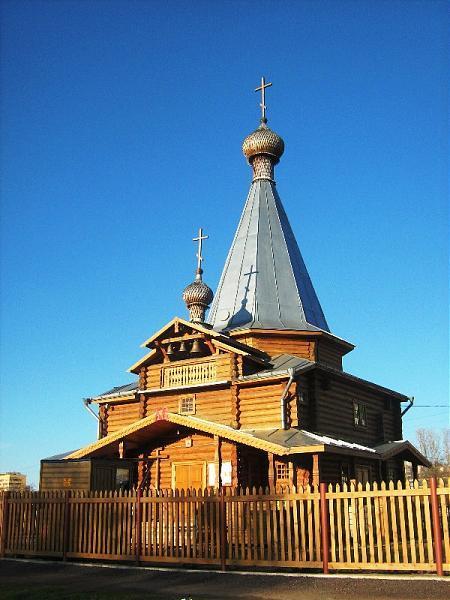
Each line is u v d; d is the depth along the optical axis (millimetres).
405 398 35750
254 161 38781
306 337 30891
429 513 14789
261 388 26625
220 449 25016
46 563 19344
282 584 14680
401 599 12578
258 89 40594
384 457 28703
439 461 80625
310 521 16172
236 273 34250
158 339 28688
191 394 28094
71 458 27672
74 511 20047
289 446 23188
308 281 35188
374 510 15742
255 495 17078
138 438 27797
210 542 17453
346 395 30516
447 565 14328
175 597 13352
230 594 13750
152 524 18531
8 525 21359
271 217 36406
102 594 13672
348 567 15359
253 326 30750
